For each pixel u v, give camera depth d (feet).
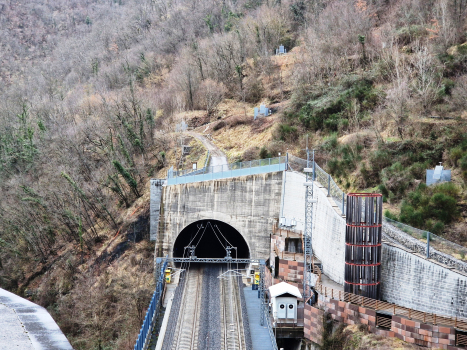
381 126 252.42
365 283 160.97
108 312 241.55
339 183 239.50
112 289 248.73
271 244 221.87
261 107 349.61
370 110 275.80
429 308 149.18
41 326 198.39
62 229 310.45
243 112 377.91
